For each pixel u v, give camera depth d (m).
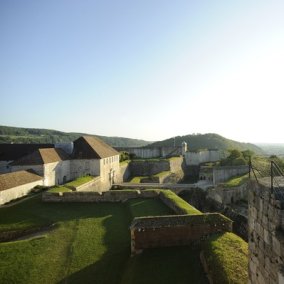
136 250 18.52
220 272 13.12
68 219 26.56
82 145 53.16
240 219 31.98
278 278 6.96
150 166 70.50
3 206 30.92
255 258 8.51
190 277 14.85
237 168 51.50
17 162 43.56
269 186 7.65
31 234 24.00
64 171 49.47
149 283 14.84
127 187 50.50
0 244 21.36
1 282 16.44
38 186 39.41
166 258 17.30
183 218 19.42
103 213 28.30
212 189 41.12
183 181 71.75
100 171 50.56
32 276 16.86
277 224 7.03
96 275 16.73
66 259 18.64
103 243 20.64
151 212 26.97
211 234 18.91
